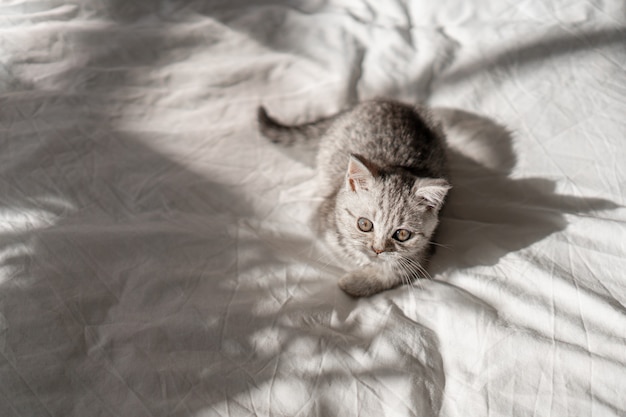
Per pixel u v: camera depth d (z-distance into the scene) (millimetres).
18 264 522
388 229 575
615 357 506
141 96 667
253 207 622
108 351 494
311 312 539
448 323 533
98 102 654
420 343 522
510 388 498
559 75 661
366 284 571
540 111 646
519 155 636
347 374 501
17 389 469
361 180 580
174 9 732
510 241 582
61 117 631
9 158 593
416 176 599
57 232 544
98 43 686
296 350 510
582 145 622
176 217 592
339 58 703
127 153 628
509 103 659
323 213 620
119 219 582
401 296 561
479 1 726
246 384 491
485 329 523
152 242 556
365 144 639
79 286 522
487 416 489
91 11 708
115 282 530
